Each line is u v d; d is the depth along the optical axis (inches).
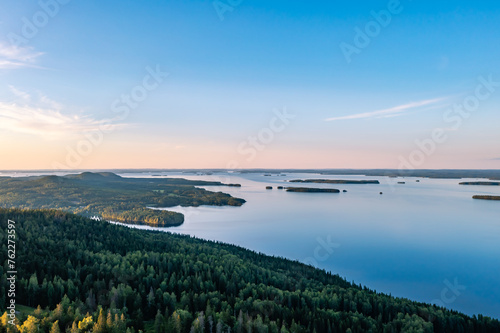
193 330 4244.6
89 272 6205.7
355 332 5024.6
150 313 5078.7
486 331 5654.5
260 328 4544.8
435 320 5669.3
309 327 4948.3
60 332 3752.5
